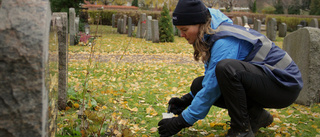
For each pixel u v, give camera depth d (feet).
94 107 10.64
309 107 12.13
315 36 11.91
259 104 7.75
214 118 10.30
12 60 3.58
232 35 6.97
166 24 40.11
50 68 4.64
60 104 10.29
